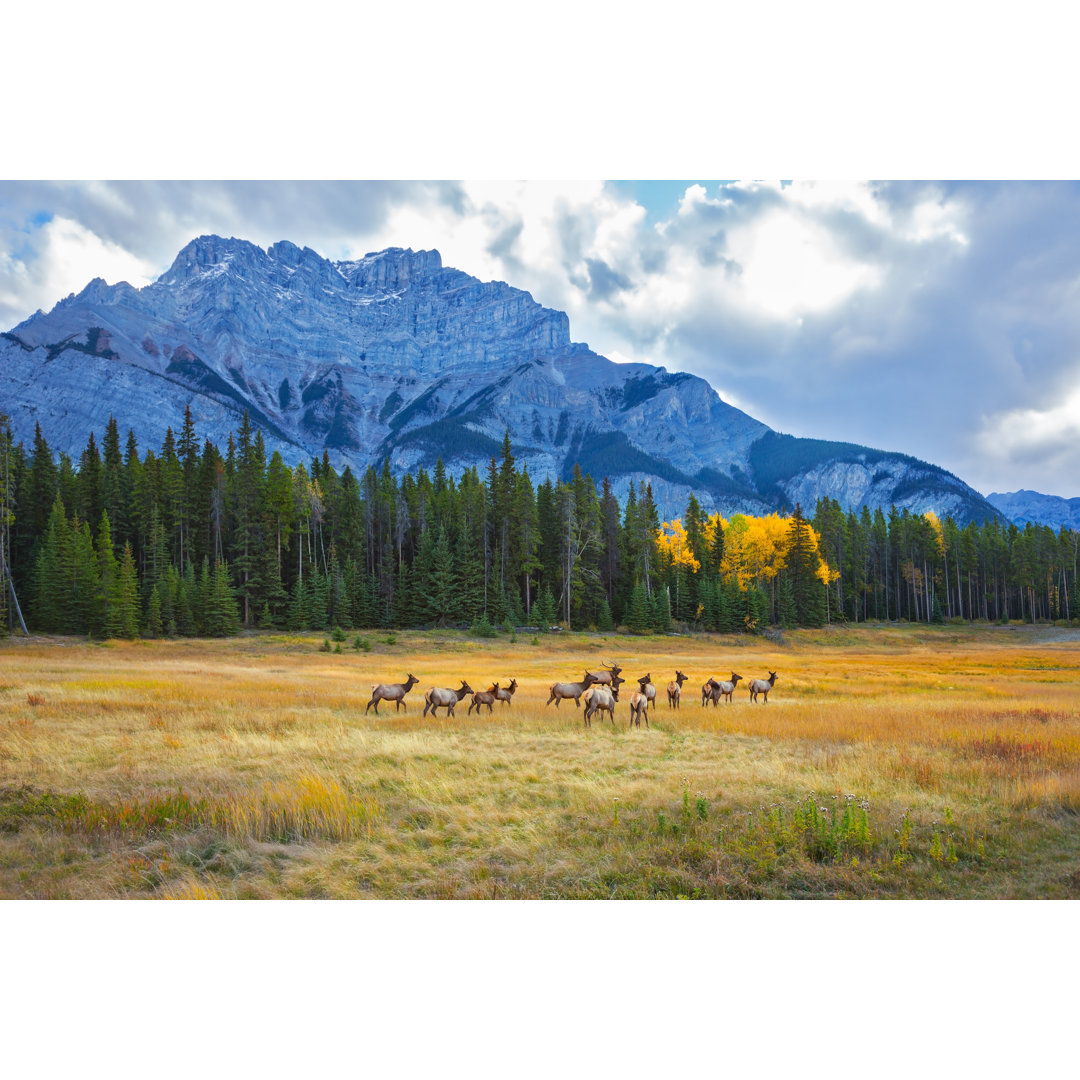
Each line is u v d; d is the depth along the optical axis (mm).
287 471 71562
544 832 8594
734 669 43844
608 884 7285
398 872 7469
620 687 29906
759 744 14727
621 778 11297
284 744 13383
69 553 53656
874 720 17594
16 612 53188
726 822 9008
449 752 13180
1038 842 8484
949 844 8172
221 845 8086
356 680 30266
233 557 67625
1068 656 56531
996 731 15547
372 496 80625
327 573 66062
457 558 67688
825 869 7574
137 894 6922
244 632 57875
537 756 13086
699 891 7102
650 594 74000
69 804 9148
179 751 12609
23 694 20156
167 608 53969
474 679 32375
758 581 83812
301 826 8656
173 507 68688
